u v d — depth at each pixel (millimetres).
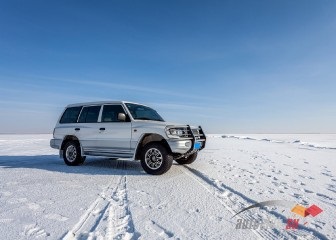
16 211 3803
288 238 3010
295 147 19422
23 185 5520
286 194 5031
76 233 3045
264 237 3020
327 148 19156
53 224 3301
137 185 5555
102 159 10508
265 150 15969
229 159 10602
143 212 3789
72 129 8391
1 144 21203
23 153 13352
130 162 9547
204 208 4027
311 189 5574
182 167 8148
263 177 6793
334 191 5434
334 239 2990
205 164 8852
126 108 7566
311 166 9227
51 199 4445
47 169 7750
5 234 2986
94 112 8148
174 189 5207
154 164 6754
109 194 4805
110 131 7535
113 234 3018
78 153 8273
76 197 4582
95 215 3670
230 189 5316
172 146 6578
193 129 7496
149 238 2914
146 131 6949
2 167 8180
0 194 4750
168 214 3719
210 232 3123
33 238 2881
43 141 26891
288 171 7957
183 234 3045
